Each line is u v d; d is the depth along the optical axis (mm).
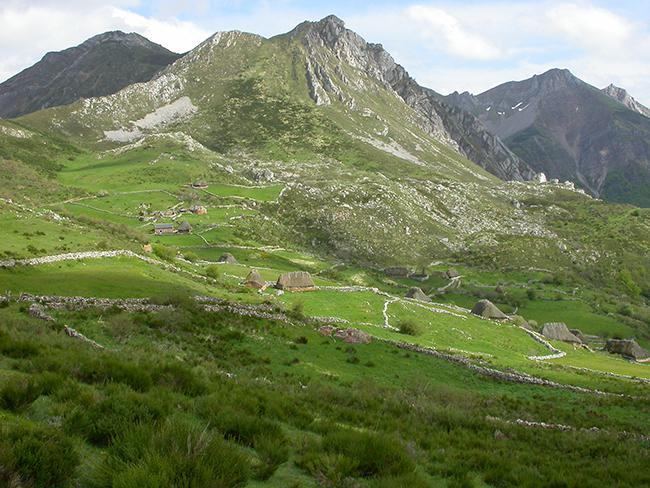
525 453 20172
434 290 175750
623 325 153625
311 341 47375
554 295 181750
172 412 14352
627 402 43188
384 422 21938
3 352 18781
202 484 9102
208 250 154750
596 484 15617
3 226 70688
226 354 36188
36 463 8758
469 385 44219
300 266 155375
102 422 11602
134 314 40406
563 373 58688
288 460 13273
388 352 49688
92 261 64812
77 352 20328
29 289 46156
